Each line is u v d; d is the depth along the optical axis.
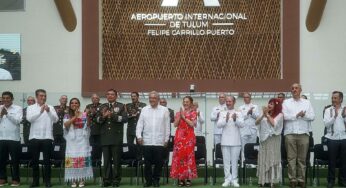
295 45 14.27
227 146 10.61
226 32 14.40
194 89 14.30
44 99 10.68
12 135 11.02
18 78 14.72
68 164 10.48
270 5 14.40
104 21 14.61
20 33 14.76
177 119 10.70
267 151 10.23
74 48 14.67
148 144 10.43
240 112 10.66
